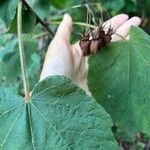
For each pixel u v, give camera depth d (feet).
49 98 0.94
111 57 1.17
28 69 1.59
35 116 0.94
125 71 1.16
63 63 1.35
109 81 1.15
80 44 1.18
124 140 2.25
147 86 1.15
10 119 0.93
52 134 0.92
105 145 0.91
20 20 1.05
